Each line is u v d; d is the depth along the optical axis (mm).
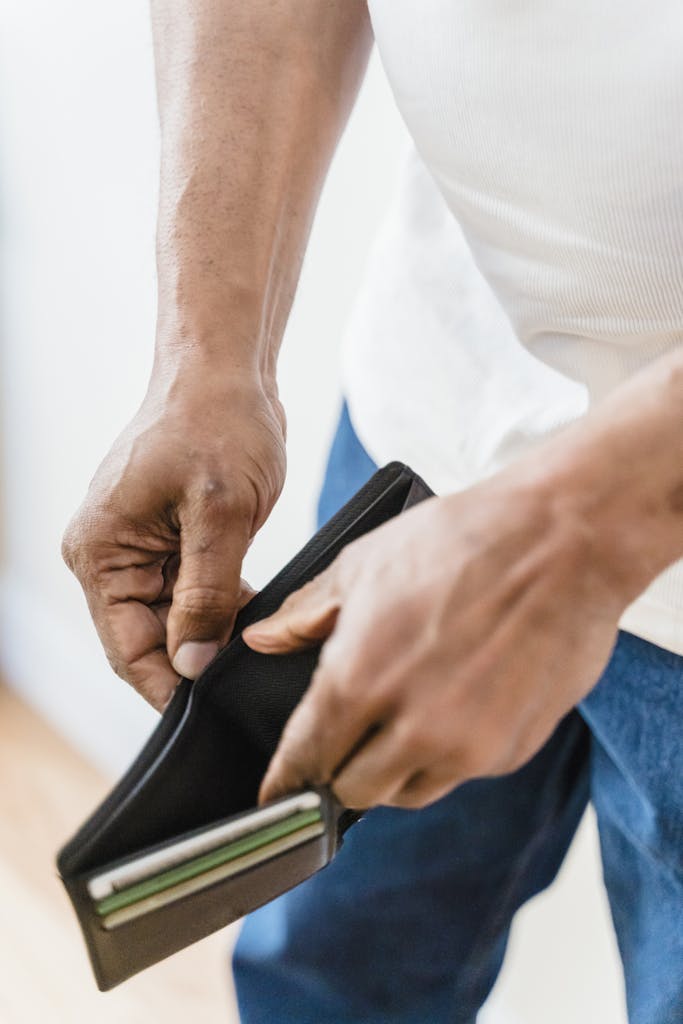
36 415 1589
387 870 757
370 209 1005
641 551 336
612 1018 978
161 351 574
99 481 543
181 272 582
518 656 332
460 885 771
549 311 525
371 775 352
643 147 432
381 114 967
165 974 1210
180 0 623
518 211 504
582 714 680
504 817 754
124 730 1534
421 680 330
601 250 473
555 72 446
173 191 599
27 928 1271
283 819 361
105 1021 1152
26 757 1613
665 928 625
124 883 355
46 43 1372
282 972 783
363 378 741
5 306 1611
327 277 1076
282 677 447
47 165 1437
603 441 332
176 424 540
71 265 1432
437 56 486
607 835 686
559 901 1003
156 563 561
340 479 805
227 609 514
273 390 612
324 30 620
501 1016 1101
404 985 795
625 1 418
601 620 343
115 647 555
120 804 395
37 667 1709
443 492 691
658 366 341
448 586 328
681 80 412
